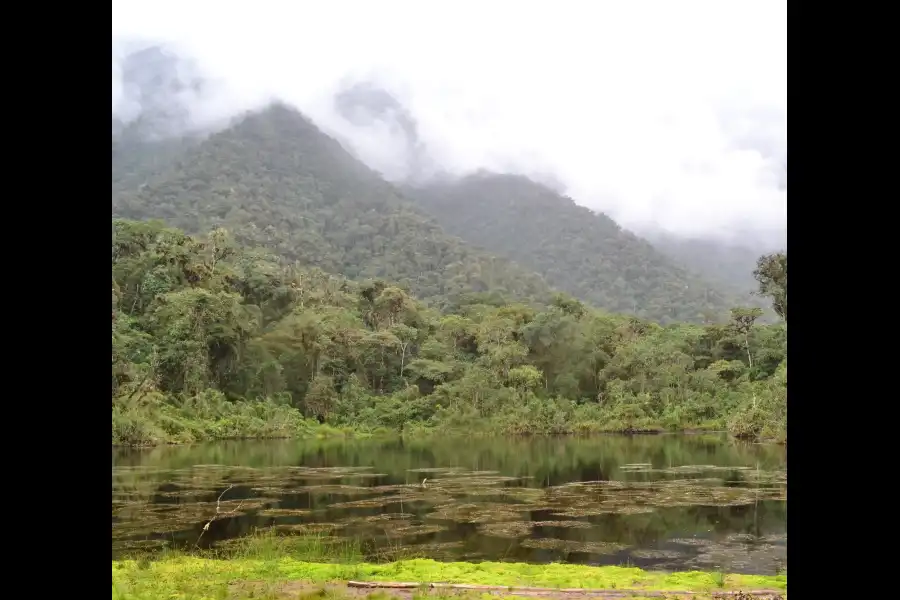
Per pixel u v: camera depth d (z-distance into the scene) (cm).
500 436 3278
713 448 2403
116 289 3250
